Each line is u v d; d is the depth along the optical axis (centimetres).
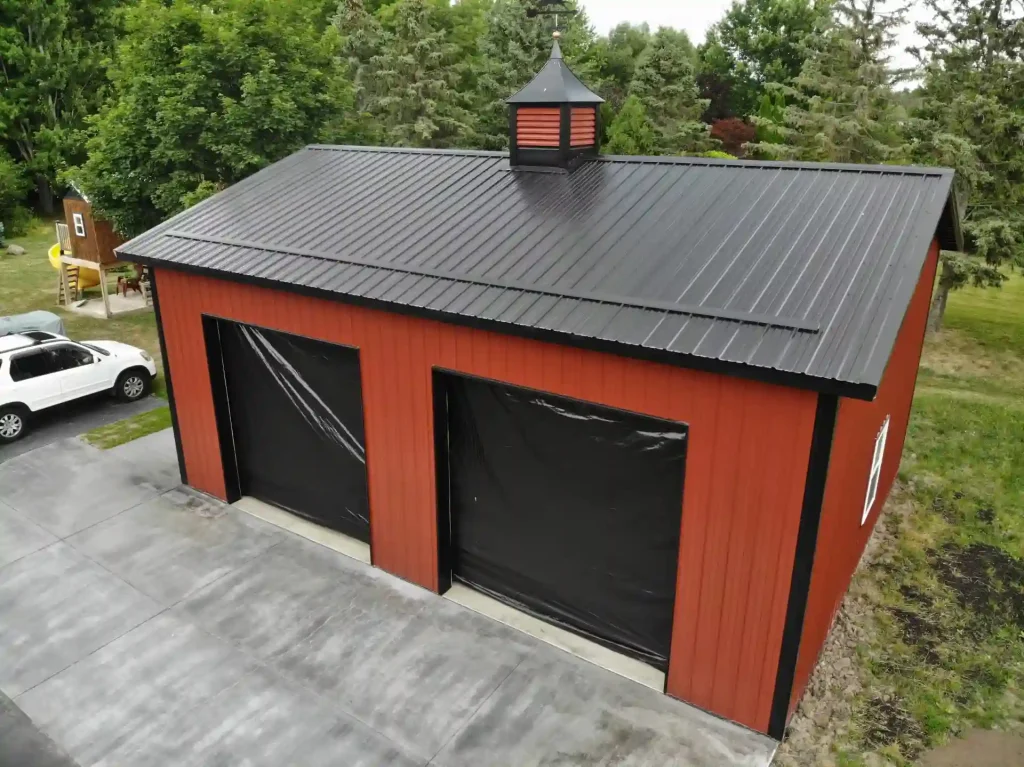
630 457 661
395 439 792
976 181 1611
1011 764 607
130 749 611
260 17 1689
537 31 2950
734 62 4575
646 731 627
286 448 941
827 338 525
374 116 2825
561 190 856
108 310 1844
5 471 1080
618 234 729
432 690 674
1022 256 1659
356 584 830
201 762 599
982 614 796
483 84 3019
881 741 629
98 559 868
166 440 1194
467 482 782
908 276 569
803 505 549
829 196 714
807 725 645
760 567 584
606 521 696
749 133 3462
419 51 2830
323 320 805
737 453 570
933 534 948
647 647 708
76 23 3344
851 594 827
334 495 917
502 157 985
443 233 809
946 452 1176
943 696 682
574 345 600
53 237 3017
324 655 718
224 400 969
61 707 654
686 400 584
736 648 617
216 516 969
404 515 815
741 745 614
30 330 1421
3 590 809
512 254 734
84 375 1273
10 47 3050
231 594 808
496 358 682
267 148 1658
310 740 619
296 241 862
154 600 796
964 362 1644
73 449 1157
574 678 689
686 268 645
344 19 3148
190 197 1556
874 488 849
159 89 1620
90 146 1806
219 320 927
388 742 617
